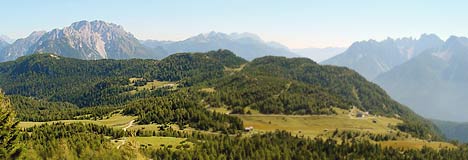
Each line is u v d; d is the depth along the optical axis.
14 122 79.56
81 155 188.38
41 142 198.38
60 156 181.38
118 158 196.62
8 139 77.38
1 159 75.75
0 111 77.25
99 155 191.62
